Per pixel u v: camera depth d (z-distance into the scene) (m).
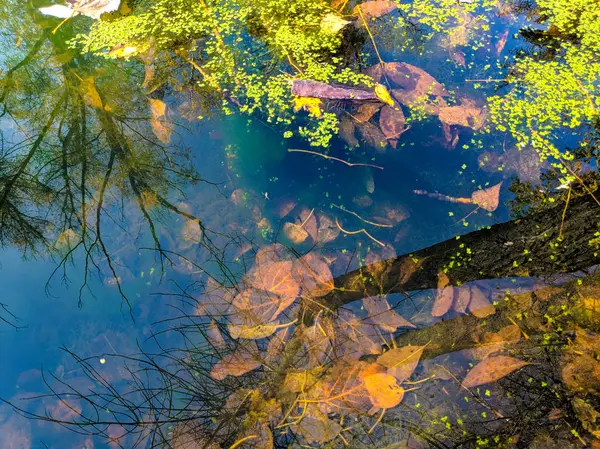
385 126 2.61
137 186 2.71
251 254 2.39
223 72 2.91
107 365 2.23
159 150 2.80
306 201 2.53
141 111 2.90
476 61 2.85
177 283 2.38
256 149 2.67
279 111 2.73
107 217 2.66
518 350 1.97
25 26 3.30
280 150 2.65
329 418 1.87
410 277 2.25
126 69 3.08
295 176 2.59
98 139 2.88
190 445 1.91
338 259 2.35
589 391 1.80
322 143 2.62
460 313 2.12
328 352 2.05
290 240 2.43
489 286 2.16
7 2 3.38
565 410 1.78
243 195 2.60
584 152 2.36
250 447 1.86
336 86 2.66
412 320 2.12
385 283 2.25
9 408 2.17
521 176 2.41
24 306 2.45
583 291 2.04
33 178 2.82
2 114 3.02
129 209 2.67
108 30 3.16
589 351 1.89
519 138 2.48
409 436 1.80
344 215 2.48
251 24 3.09
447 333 2.07
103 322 2.36
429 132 2.61
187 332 2.21
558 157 2.37
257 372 2.05
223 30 3.08
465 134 2.60
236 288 2.26
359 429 1.84
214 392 2.05
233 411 1.98
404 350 2.01
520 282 2.15
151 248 2.53
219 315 2.20
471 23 3.01
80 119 2.94
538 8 3.05
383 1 3.09
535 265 2.15
